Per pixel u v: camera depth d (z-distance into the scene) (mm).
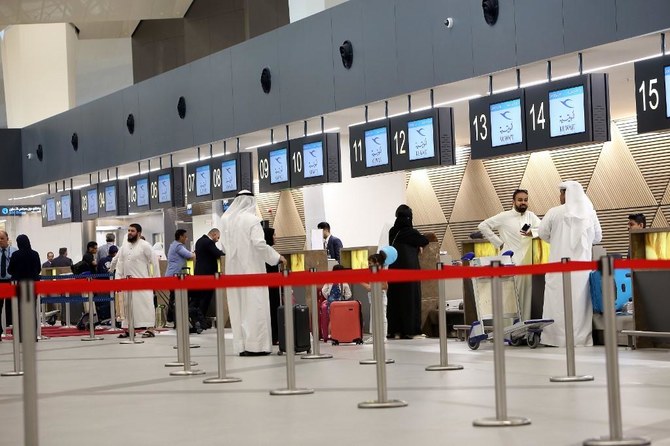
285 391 8258
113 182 24953
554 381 8312
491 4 13188
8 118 29797
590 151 18219
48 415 7516
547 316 11938
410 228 14164
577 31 12109
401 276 6918
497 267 6219
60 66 28516
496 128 13570
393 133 15492
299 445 5656
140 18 24578
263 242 12414
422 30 14398
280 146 18234
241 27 24516
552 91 12805
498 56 13203
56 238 32438
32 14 23438
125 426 6738
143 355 13391
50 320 24219
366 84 15516
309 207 20906
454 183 21500
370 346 13195
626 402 6934
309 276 7078
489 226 13281
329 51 16234
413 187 22516
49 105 28469
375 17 15234
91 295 17453
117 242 31203
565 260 8242
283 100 17469
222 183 20109
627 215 17609
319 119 17109
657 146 17078
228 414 7129
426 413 6758
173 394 8594
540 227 12219
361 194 20250
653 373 8719
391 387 8414
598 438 5391
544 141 12977
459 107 16484
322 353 12289
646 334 10727
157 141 21641
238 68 18656
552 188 19031
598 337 11992
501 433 5785
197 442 5910
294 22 17047
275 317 13898
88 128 24625
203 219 26438
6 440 6309
